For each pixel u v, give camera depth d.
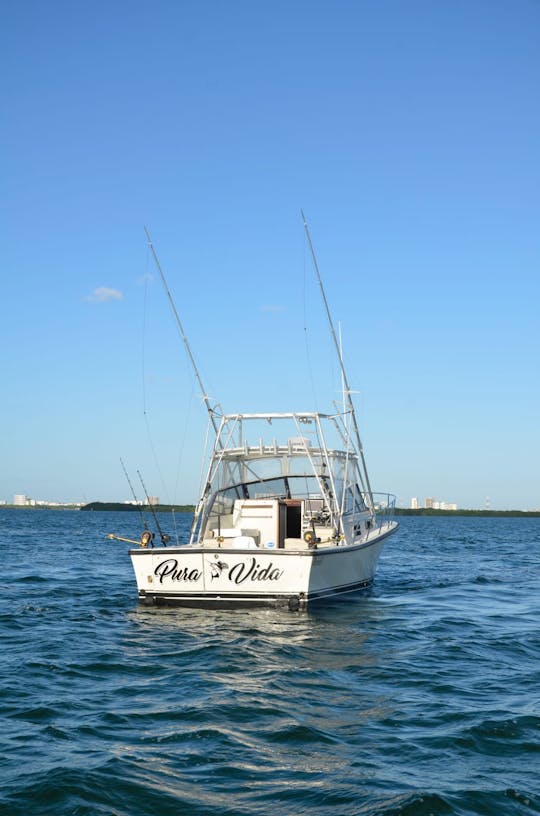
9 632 13.48
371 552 18.67
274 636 13.04
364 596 19.05
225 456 17.58
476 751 7.40
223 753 7.23
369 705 8.99
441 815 5.93
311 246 17.88
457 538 59.00
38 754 7.12
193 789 6.38
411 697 9.38
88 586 20.86
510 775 6.80
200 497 17.02
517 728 8.11
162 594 15.38
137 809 5.97
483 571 27.66
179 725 8.07
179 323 17.16
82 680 10.06
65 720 8.24
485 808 6.09
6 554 33.31
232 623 14.12
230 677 10.21
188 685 9.78
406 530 82.06
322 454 17.78
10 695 9.26
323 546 17.22
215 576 14.96
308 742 7.58
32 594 18.91
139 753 7.20
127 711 8.58
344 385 18.33
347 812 5.97
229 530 16.86
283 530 17.45
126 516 135.50
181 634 13.15
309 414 17.11
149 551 15.30
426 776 6.74
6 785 6.37
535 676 10.66
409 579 24.19
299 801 6.17
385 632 13.77
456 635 13.77
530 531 83.69
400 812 5.97
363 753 7.30
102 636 13.03
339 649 12.19
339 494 17.72
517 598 19.61
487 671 10.92
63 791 6.21
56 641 12.59
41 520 99.38
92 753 7.17
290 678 10.20
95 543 43.31
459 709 8.83
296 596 14.82
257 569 14.80
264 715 8.47
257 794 6.30
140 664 10.95
